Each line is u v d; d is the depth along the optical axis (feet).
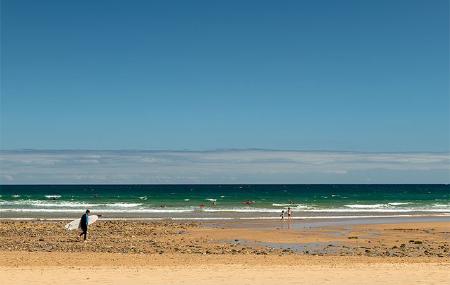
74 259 73.15
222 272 60.13
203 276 57.41
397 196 387.34
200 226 136.87
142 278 55.93
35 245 92.84
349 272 60.64
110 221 148.97
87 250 87.35
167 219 160.45
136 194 405.80
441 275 58.95
